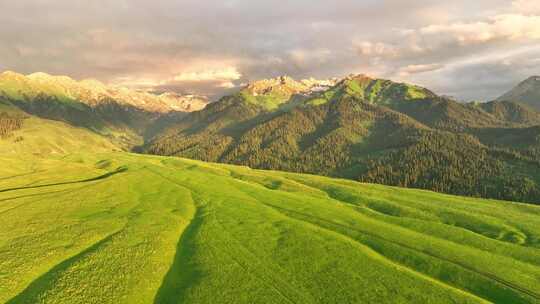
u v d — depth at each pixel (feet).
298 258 186.19
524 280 171.01
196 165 615.98
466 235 244.63
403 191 431.84
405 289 156.04
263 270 171.01
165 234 217.36
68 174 485.97
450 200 380.58
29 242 197.36
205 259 182.29
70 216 254.68
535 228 269.23
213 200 319.47
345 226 249.34
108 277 157.48
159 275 165.37
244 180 492.54
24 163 567.18
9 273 157.79
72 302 136.46
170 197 328.49
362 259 187.62
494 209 339.16
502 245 227.20
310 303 142.72
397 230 242.17
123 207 284.41
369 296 149.28
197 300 143.43
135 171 489.67
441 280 174.40
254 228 234.79
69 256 181.88
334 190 422.00
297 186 437.58
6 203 294.87
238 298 144.97
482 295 160.97
